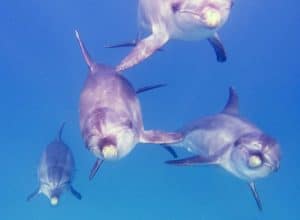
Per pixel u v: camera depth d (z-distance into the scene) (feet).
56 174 13.93
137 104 9.98
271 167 9.72
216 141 11.12
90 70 10.25
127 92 9.71
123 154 8.80
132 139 8.76
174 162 11.14
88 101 9.26
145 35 11.30
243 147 10.06
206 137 11.46
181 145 12.60
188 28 9.06
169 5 9.25
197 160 11.07
